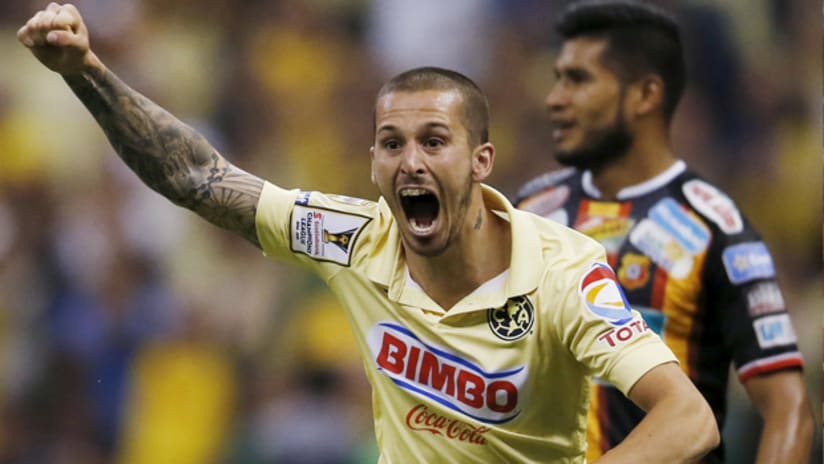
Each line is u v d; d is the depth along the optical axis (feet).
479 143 37.58
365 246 39.58
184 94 117.60
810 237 115.03
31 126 110.42
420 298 38.32
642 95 52.54
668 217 51.19
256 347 94.94
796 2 121.80
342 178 116.88
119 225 101.55
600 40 52.70
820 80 119.96
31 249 104.47
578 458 39.78
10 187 107.45
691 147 115.85
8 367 97.81
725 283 49.80
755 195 116.57
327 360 92.12
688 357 50.31
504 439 38.32
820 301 107.34
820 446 77.77
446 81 37.14
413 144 36.60
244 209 40.75
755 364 49.39
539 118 118.62
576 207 53.16
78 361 97.14
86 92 39.83
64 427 95.71
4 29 116.06
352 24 124.16
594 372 37.11
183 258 100.53
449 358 37.93
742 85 119.24
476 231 37.86
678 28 53.78
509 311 37.45
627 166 52.54
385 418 39.75
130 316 97.60
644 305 50.44
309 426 88.33
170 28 120.57
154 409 94.22
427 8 123.03
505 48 120.98
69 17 38.32
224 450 92.48
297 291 95.76
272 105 118.42
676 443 33.60
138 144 40.42
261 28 122.42
